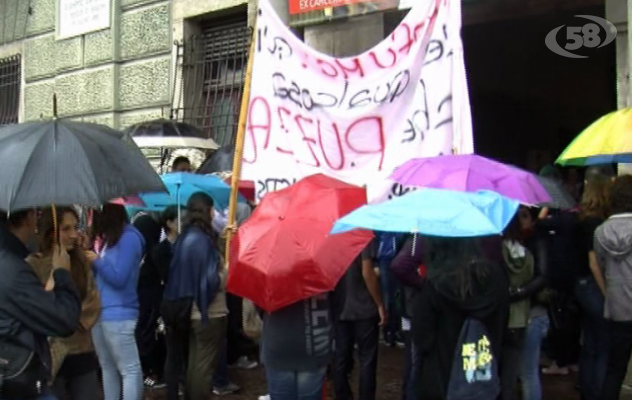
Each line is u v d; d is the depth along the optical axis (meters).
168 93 9.75
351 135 5.37
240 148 5.40
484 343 3.42
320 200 3.88
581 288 5.22
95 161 3.16
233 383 6.45
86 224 5.38
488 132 11.16
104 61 10.40
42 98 11.41
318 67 5.48
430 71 5.12
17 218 3.14
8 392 3.06
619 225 4.60
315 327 3.93
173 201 5.96
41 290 3.08
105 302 4.81
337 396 5.38
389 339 7.68
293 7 8.59
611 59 10.93
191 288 5.06
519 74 11.56
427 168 4.20
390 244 6.36
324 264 3.67
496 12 8.34
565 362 6.56
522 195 4.03
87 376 4.23
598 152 4.68
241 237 3.90
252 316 5.25
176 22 9.66
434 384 3.50
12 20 11.92
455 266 3.45
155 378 6.48
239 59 9.23
